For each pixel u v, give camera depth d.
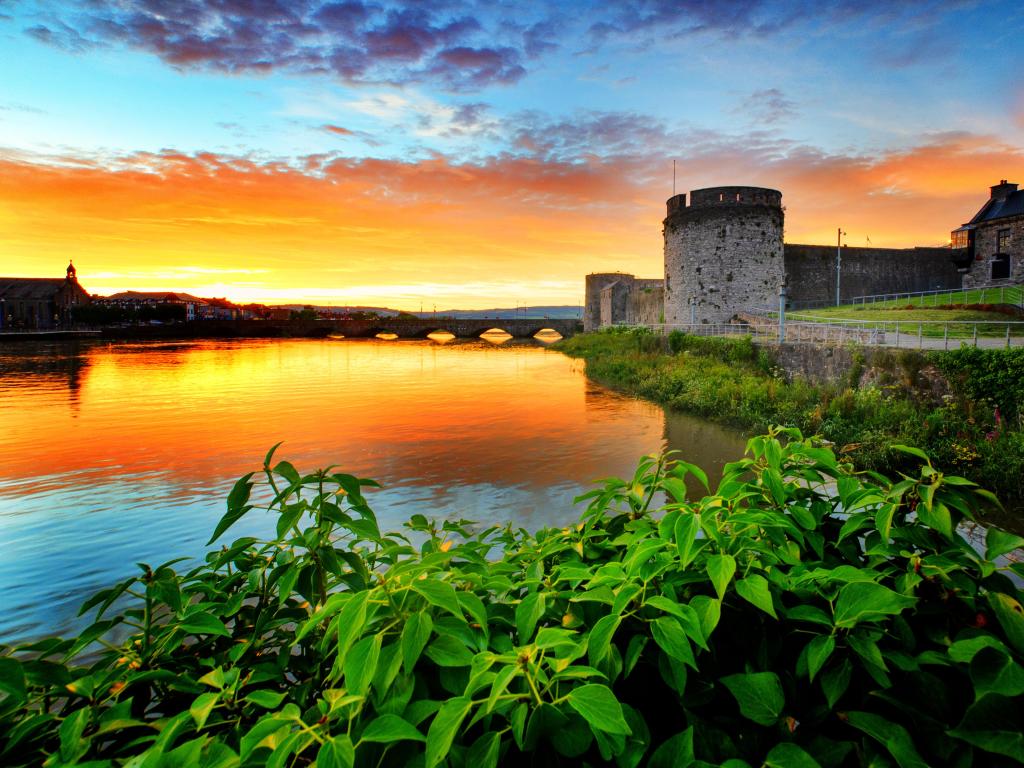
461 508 10.56
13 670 1.34
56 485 12.46
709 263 41.47
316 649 1.60
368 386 30.97
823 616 1.36
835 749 1.25
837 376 19.55
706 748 1.25
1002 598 1.33
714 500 1.69
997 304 28.83
